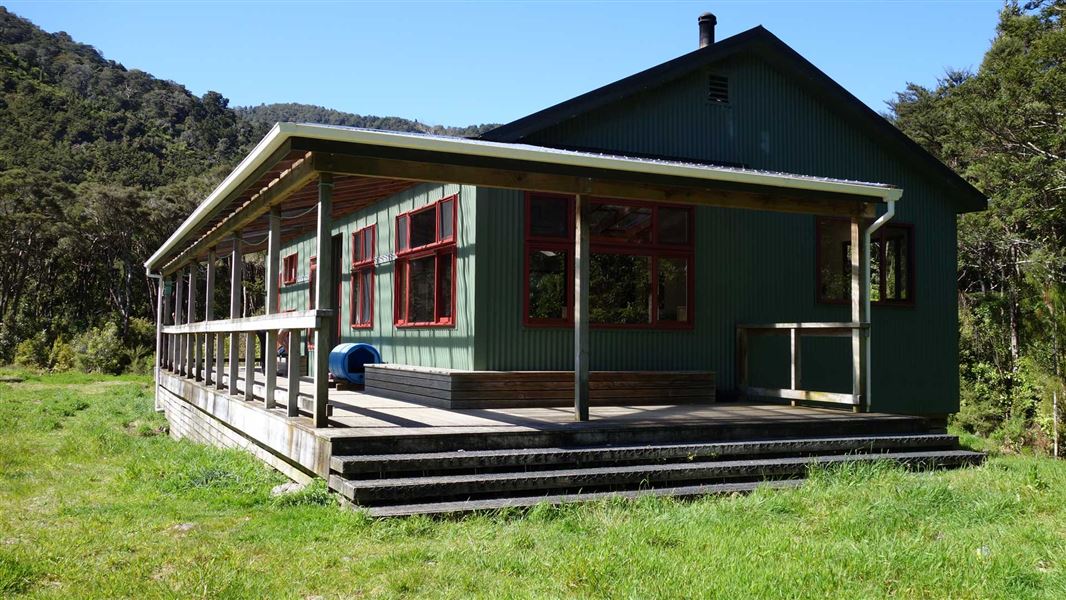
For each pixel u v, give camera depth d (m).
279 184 8.12
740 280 11.57
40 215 46.75
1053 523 5.79
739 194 9.09
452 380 9.07
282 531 5.49
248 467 8.28
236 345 10.09
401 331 12.07
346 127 6.77
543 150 7.65
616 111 11.17
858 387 9.38
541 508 5.92
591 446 7.23
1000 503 6.21
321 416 6.91
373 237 13.38
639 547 4.89
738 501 6.33
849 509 5.89
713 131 11.89
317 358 6.90
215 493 7.10
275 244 8.62
